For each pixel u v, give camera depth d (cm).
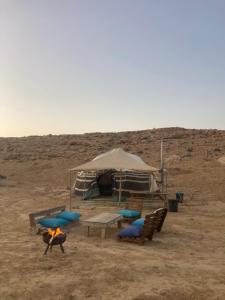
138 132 5778
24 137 6050
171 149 4281
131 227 1113
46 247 991
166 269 857
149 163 3619
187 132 5403
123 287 734
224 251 1054
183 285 755
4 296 680
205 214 1658
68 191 2375
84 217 1524
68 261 891
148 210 1733
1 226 1309
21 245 1038
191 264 910
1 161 4034
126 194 2056
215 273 845
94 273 809
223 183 2616
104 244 1074
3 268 834
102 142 4966
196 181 2731
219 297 702
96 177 2136
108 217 1221
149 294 702
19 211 1645
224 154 3800
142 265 879
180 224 1420
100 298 681
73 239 1122
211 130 5466
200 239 1190
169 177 2928
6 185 2675
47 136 6012
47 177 3186
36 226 1197
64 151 4500
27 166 3688
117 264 877
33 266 849
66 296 687
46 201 1966
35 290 708
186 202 1980
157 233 1251
